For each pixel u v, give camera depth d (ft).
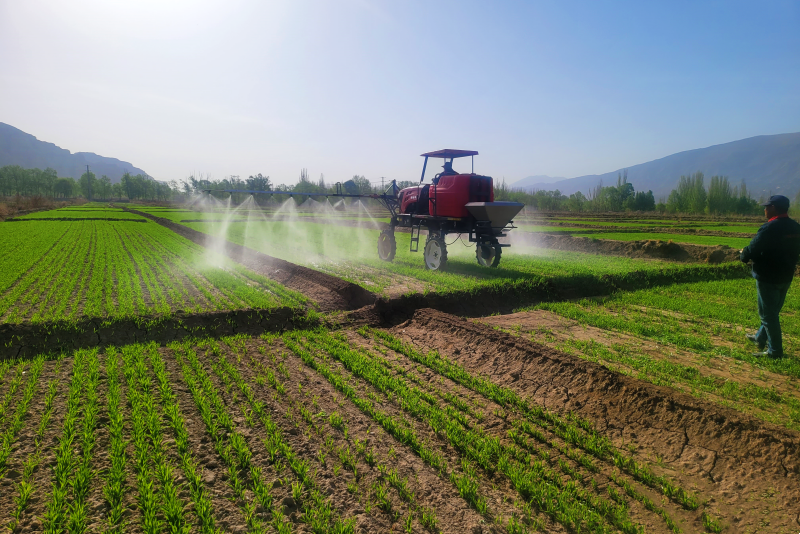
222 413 15.70
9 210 157.99
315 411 16.49
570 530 10.98
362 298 32.71
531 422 16.12
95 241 71.00
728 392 17.63
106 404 16.38
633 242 65.98
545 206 276.82
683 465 13.35
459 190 40.24
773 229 20.33
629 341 24.66
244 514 10.94
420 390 18.42
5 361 20.66
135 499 11.36
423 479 12.75
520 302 34.73
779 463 12.34
